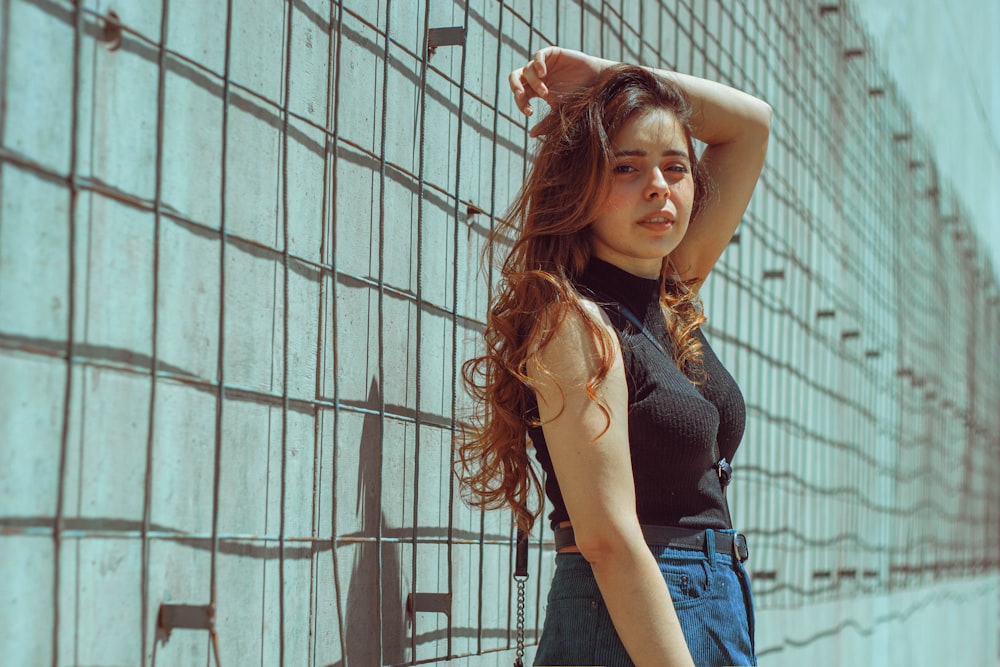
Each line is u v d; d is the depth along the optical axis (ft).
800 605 13.39
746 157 6.45
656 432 4.94
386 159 5.98
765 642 11.79
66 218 3.66
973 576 28.66
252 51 4.84
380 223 5.61
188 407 4.36
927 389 23.15
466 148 6.93
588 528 4.68
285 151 4.85
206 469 4.48
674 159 5.31
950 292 26.45
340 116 5.58
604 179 5.20
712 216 6.33
